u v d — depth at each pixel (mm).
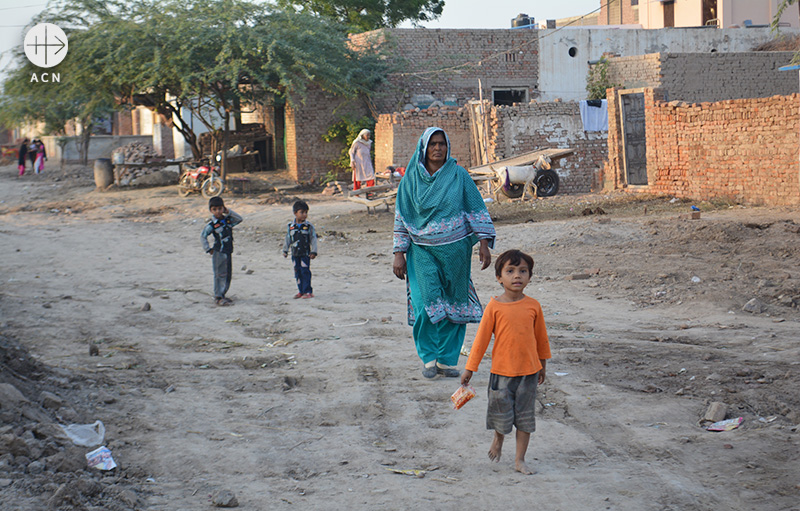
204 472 4320
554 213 17359
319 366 6773
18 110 33438
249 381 6297
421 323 6195
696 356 6508
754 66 25781
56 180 34125
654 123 19750
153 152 34188
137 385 6078
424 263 6168
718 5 40438
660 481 4020
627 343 7145
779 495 3768
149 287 11484
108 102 27453
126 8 26812
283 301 10180
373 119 30875
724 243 11914
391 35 30828
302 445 4781
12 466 3959
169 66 24734
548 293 9969
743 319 8008
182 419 5234
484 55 32125
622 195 20250
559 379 6023
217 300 10055
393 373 6418
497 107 24984
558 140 25609
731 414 5012
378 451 4676
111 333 8344
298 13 28219
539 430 4930
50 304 9984
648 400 5398
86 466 4215
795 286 9047
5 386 4715
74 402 5305
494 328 4234
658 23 44344
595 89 27469
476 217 6156
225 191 26234
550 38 32594
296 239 10305
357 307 9570
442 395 5754
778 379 5648
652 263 11062
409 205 6324
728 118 17234
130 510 3723
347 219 19109
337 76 27984
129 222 21172
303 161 30906
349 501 3916
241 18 26047
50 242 17344
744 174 16906
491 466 4355
